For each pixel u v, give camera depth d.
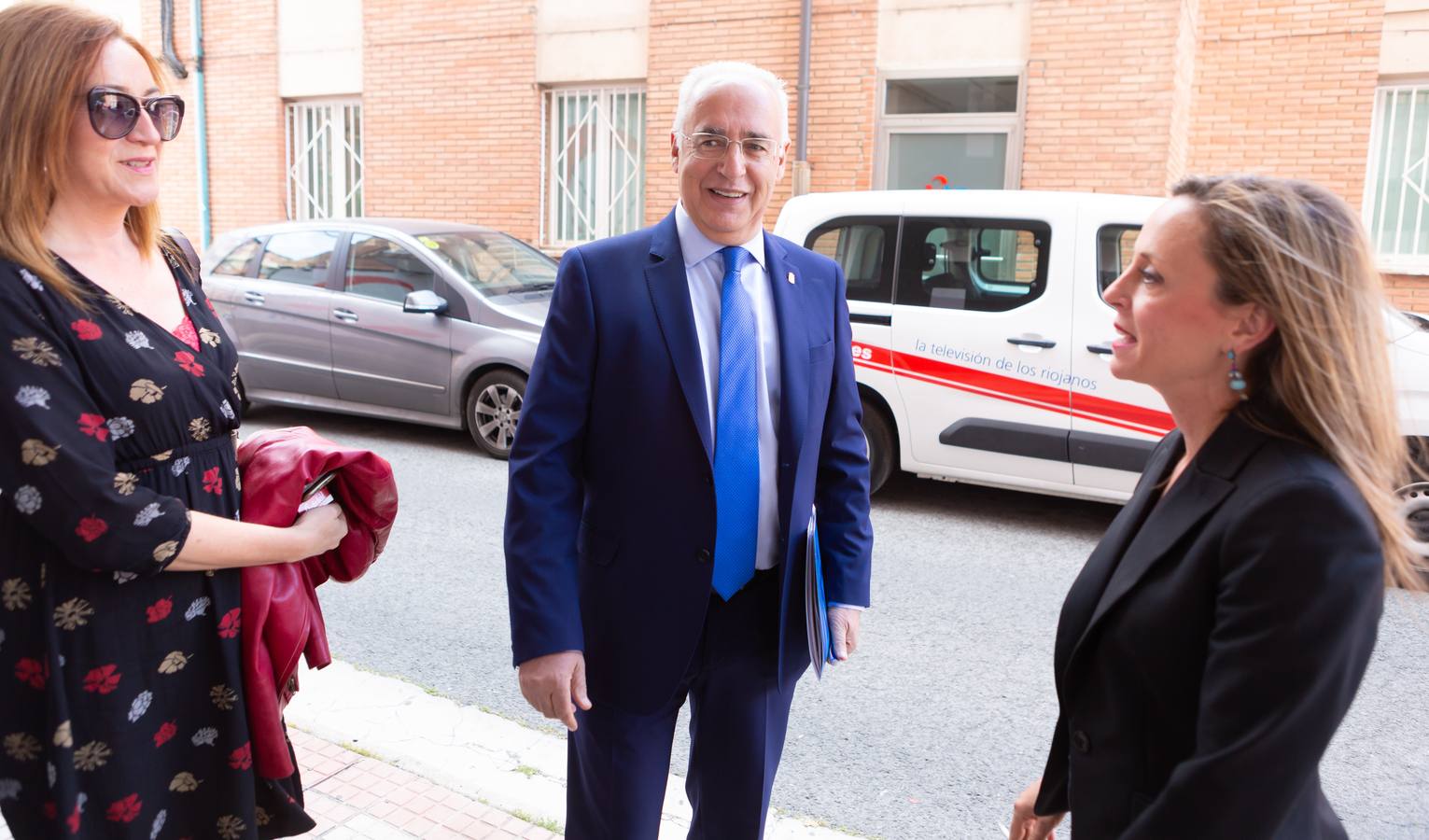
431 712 3.43
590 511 2.02
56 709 1.57
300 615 1.82
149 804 1.68
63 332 1.54
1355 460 1.17
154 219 1.73
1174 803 1.16
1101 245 5.25
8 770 1.63
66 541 1.52
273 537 1.75
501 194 11.05
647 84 10.22
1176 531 1.24
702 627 1.96
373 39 11.36
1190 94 8.88
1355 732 3.50
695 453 1.93
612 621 1.99
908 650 4.09
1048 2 8.69
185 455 1.69
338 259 7.33
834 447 2.15
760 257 2.05
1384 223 8.68
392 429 7.80
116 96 1.60
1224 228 1.21
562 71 10.57
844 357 2.15
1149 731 1.28
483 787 2.93
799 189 9.47
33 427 1.49
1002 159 9.20
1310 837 1.28
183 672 1.71
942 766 3.24
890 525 5.70
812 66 9.49
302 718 3.35
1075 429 5.28
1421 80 8.38
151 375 1.62
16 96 1.54
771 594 2.05
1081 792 1.35
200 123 12.41
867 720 3.53
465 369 6.82
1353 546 1.11
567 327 1.94
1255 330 1.22
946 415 5.59
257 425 7.94
